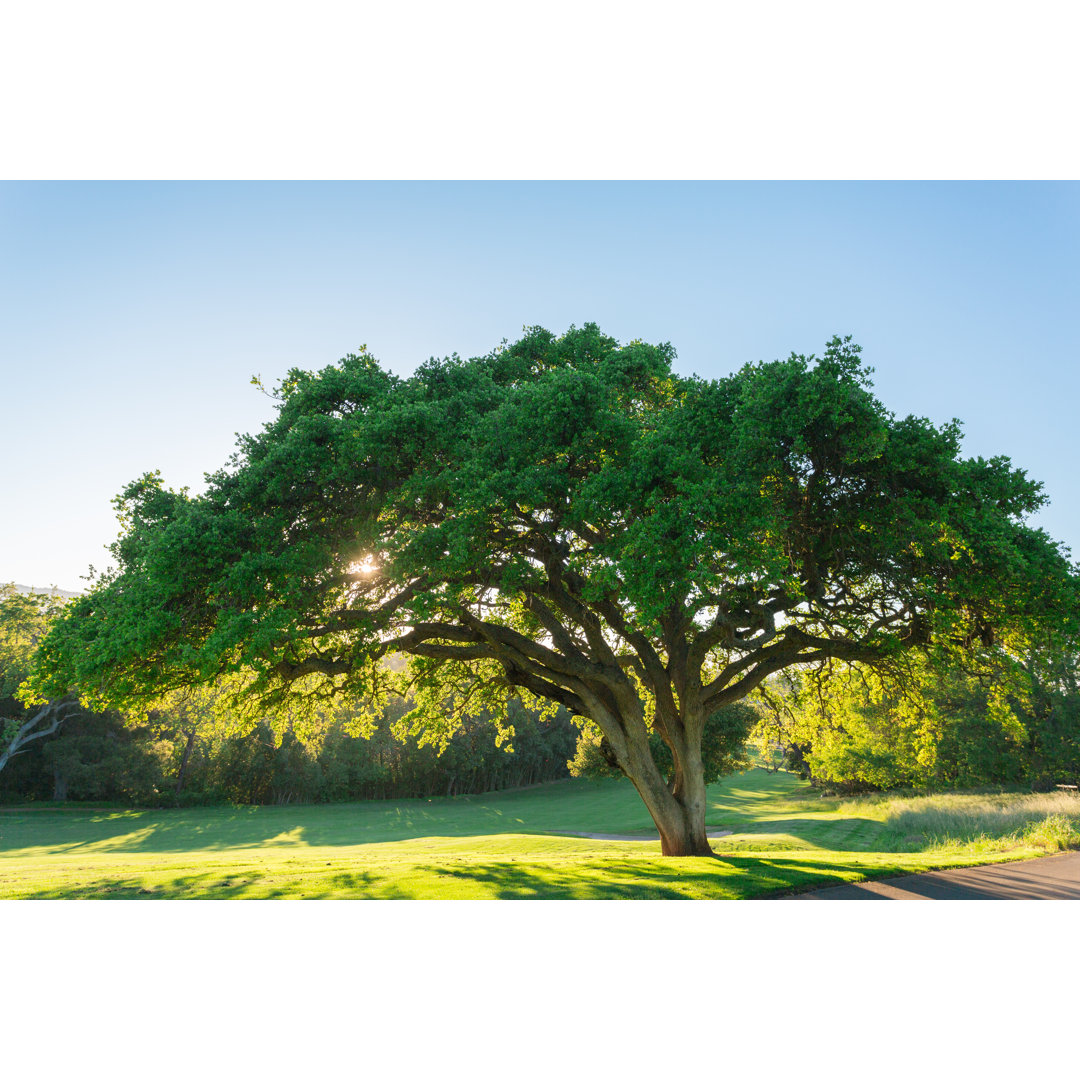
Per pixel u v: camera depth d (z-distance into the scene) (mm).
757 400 15375
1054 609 15961
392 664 28000
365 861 21438
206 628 16422
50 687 15750
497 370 20406
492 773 94438
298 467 16156
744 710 45062
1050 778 48938
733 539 14438
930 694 43844
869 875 15469
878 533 16703
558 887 14312
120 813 65312
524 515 17078
